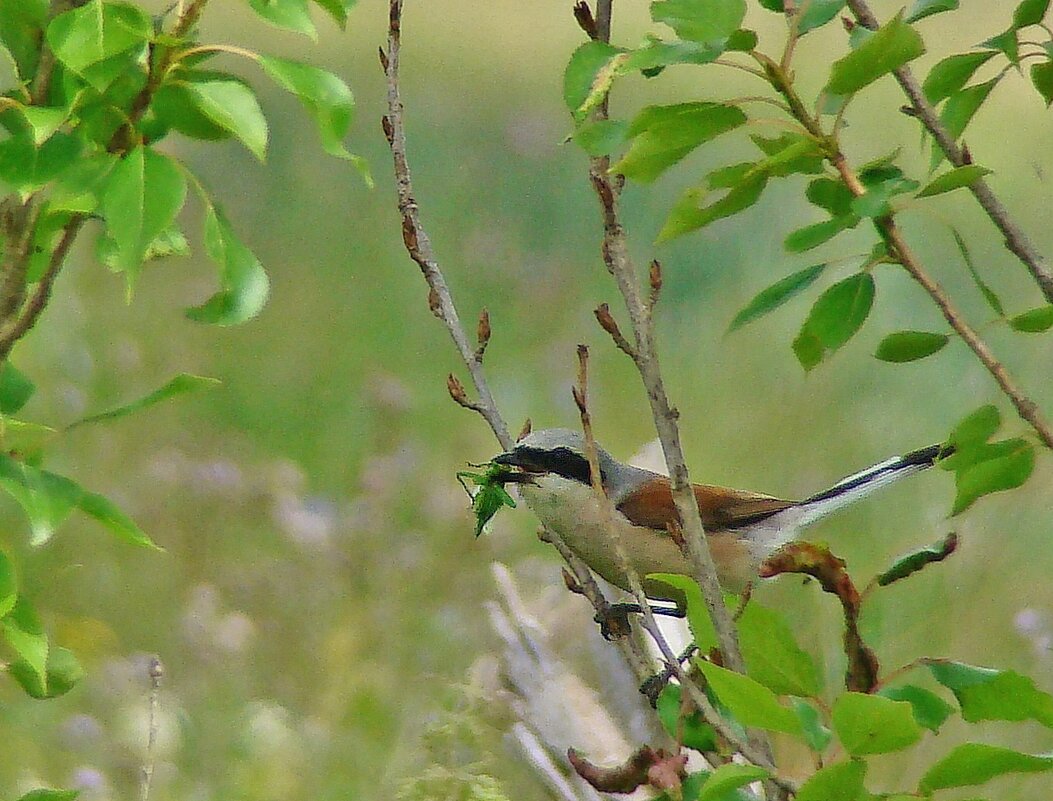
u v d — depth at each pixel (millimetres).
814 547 3971
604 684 7652
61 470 12258
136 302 16625
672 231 4168
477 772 7105
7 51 4312
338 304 17516
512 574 11227
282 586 11344
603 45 4047
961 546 10562
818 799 3428
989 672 3797
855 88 3932
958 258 19344
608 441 14688
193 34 4297
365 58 30375
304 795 8727
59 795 4742
